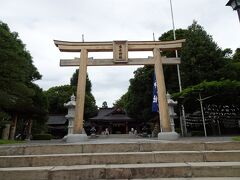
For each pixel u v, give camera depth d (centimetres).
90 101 5388
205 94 2230
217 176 519
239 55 3716
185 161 604
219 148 683
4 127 2653
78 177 521
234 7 1015
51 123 5094
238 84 2159
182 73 2883
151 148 696
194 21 3250
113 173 525
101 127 5466
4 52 1741
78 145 696
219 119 2666
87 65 1474
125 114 5578
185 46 2958
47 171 520
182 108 2644
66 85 5894
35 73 3234
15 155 663
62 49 1481
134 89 3388
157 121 3425
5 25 2298
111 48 1493
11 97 2052
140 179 510
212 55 2792
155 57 1488
